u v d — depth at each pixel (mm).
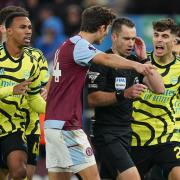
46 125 20547
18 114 22938
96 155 27172
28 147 23891
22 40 22359
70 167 20391
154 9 40781
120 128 22062
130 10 40719
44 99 23234
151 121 22891
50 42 37875
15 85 21922
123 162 21641
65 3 39906
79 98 20391
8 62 22594
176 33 22922
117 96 21359
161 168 23094
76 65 20156
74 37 20422
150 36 37250
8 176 24953
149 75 19828
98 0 40250
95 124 22219
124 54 22172
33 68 22938
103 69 21797
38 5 39938
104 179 23297
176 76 23047
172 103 23047
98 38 20609
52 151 20516
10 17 22391
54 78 20578
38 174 31891
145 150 23031
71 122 20250
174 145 22781
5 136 22750
